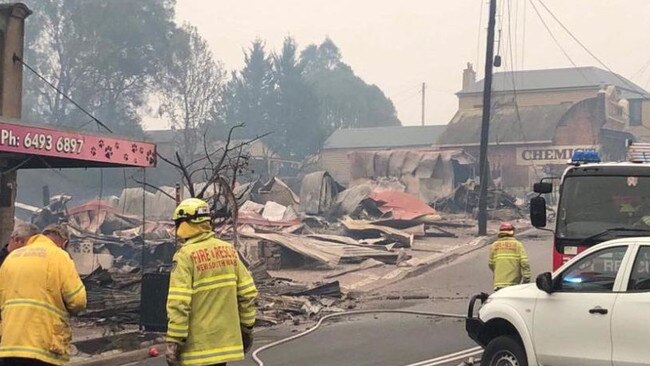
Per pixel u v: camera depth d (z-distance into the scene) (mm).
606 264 8391
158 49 79875
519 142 70938
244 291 6586
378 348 13859
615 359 8016
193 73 80062
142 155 17938
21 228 7402
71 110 79312
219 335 6316
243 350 6621
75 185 66875
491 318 9367
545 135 70375
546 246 34656
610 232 11719
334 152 88125
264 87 103188
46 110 80750
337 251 29688
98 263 29766
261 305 19141
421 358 12742
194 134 74062
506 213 47031
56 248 7266
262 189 45969
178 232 6469
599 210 11930
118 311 16844
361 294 22750
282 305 19234
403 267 28797
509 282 14758
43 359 7027
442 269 28719
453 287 24422
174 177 71312
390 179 59344
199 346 6266
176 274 6266
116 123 80062
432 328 16234
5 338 7043
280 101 99938
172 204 44562
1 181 18984
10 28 20781
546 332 8711
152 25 80688
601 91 71438
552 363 8641
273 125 99062
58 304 7145
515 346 9188
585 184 12102
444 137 73062
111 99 80125
